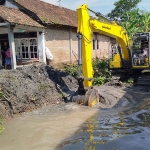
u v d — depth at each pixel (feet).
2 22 40.09
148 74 45.09
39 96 29.48
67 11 68.44
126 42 44.80
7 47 47.80
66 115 25.49
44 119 24.20
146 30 76.23
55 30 51.26
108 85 41.68
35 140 19.11
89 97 28.89
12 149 17.62
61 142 18.53
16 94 27.45
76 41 60.80
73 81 40.14
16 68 36.14
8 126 22.35
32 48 47.93
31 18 46.47
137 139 18.74
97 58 74.84
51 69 39.37
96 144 17.89
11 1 48.70
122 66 46.47
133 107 28.89
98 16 33.73
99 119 24.20
